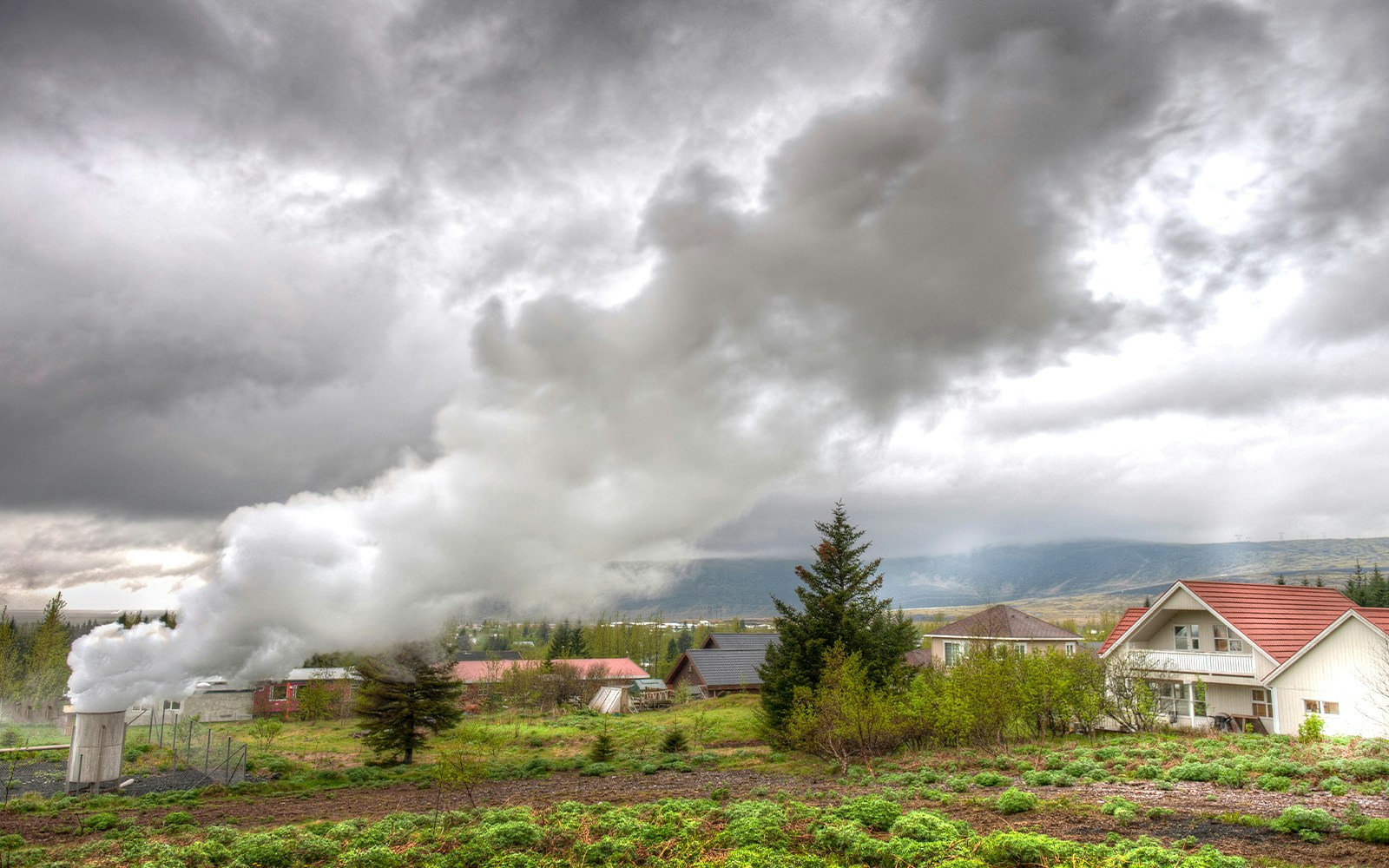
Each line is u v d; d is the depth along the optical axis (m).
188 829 21.17
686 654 69.50
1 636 63.78
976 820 15.62
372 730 36.94
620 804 21.53
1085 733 29.34
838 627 36.00
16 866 17.30
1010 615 57.59
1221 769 18.48
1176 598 35.84
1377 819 12.42
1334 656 29.48
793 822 16.33
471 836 16.84
